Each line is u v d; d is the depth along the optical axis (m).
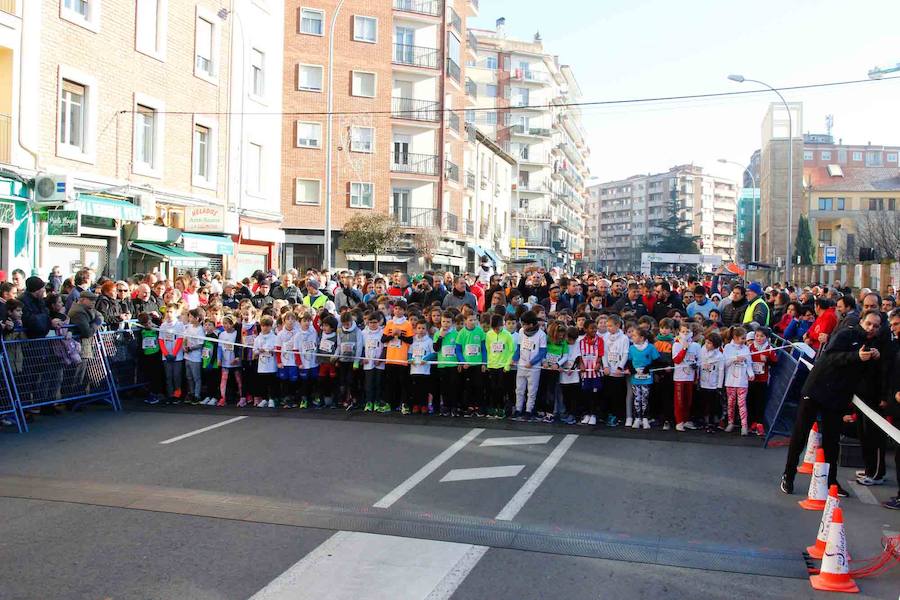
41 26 16.66
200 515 6.32
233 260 25.61
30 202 16.31
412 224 42.34
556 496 7.00
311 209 38.50
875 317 7.03
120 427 10.09
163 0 20.95
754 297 12.80
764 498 7.05
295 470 7.82
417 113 42.03
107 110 18.88
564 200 89.62
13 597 4.68
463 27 47.03
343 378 11.77
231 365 11.88
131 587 4.84
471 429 10.12
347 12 38.97
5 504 6.61
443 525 6.11
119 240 19.53
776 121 78.31
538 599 4.72
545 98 78.00
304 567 5.20
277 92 27.95
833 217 79.50
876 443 7.68
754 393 10.20
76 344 10.98
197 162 23.06
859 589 5.00
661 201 138.75
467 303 13.80
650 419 10.77
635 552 5.57
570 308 14.34
